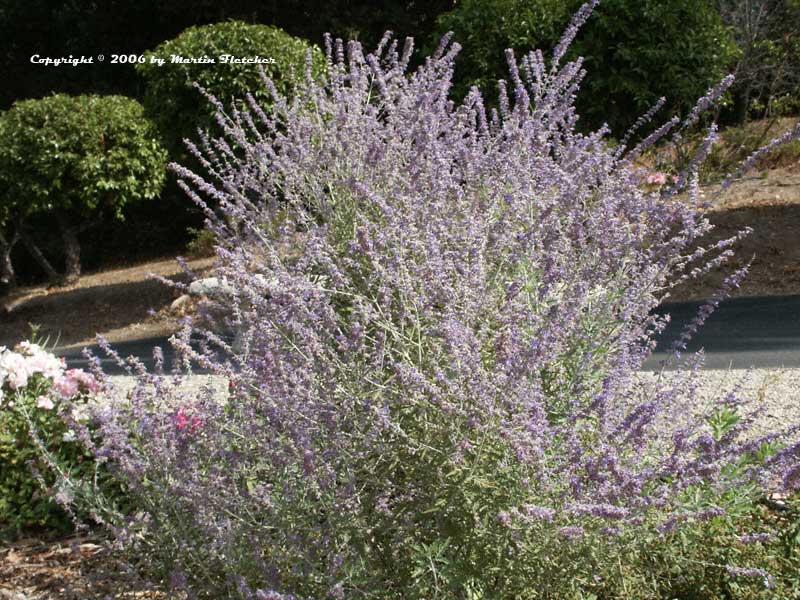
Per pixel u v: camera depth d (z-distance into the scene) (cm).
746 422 269
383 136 385
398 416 269
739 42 1548
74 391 437
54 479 413
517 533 247
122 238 2044
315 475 260
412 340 279
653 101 1130
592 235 313
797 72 1652
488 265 304
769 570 288
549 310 283
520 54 1102
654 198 331
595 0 423
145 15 2186
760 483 272
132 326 1355
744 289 979
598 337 296
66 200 1633
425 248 308
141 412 302
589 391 302
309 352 271
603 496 249
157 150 1644
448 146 382
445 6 1952
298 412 266
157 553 290
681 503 261
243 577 259
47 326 1480
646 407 263
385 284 295
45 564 366
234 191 397
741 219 1152
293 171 392
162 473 289
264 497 271
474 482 253
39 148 1576
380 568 273
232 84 1191
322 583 260
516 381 256
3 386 440
